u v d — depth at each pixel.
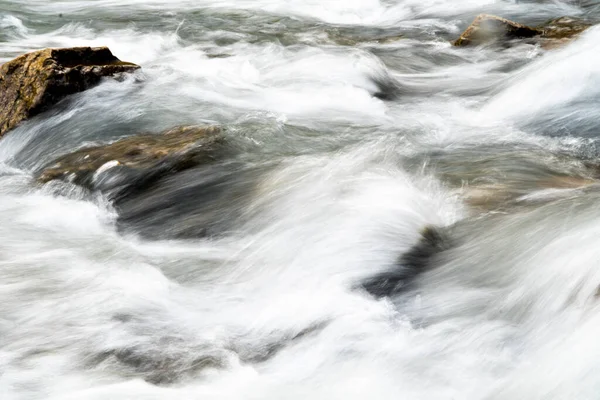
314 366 4.56
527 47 11.83
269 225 6.09
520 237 5.39
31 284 5.66
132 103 9.04
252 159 7.34
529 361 4.25
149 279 5.62
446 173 6.92
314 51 11.88
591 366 3.92
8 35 14.07
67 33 14.34
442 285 5.16
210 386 4.43
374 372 4.41
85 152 7.76
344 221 5.84
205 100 9.37
